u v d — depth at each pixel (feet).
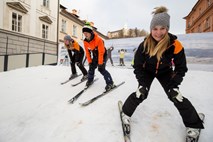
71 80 13.83
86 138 5.56
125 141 5.19
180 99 4.78
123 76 14.61
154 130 5.85
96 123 6.47
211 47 20.72
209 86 11.07
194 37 21.57
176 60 5.03
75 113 7.44
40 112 7.72
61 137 5.69
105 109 7.68
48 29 49.49
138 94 5.29
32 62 41.98
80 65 13.09
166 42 4.81
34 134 5.95
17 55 38.11
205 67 20.81
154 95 9.34
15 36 38.22
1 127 6.50
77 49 12.74
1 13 34.99
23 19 40.57
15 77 15.37
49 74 16.30
